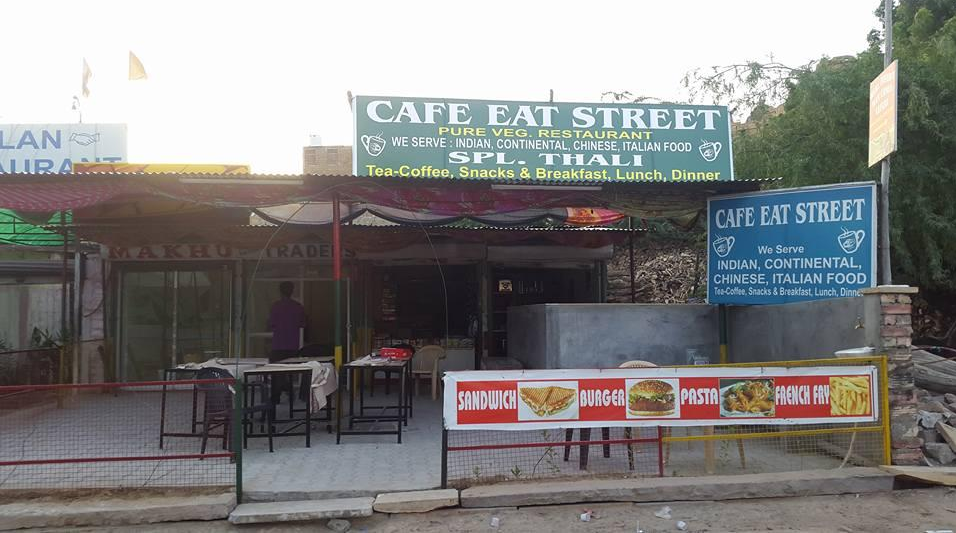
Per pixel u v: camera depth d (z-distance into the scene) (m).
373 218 12.13
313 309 12.60
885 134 7.57
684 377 6.43
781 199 8.49
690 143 10.34
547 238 12.69
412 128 10.02
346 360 11.94
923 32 14.11
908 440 6.67
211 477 6.48
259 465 6.93
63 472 6.62
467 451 7.29
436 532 5.55
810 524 5.64
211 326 12.45
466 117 10.11
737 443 7.12
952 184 10.57
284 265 12.58
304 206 10.88
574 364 9.40
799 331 8.16
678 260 16.92
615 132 10.27
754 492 6.19
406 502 5.85
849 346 7.29
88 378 11.43
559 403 6.29
